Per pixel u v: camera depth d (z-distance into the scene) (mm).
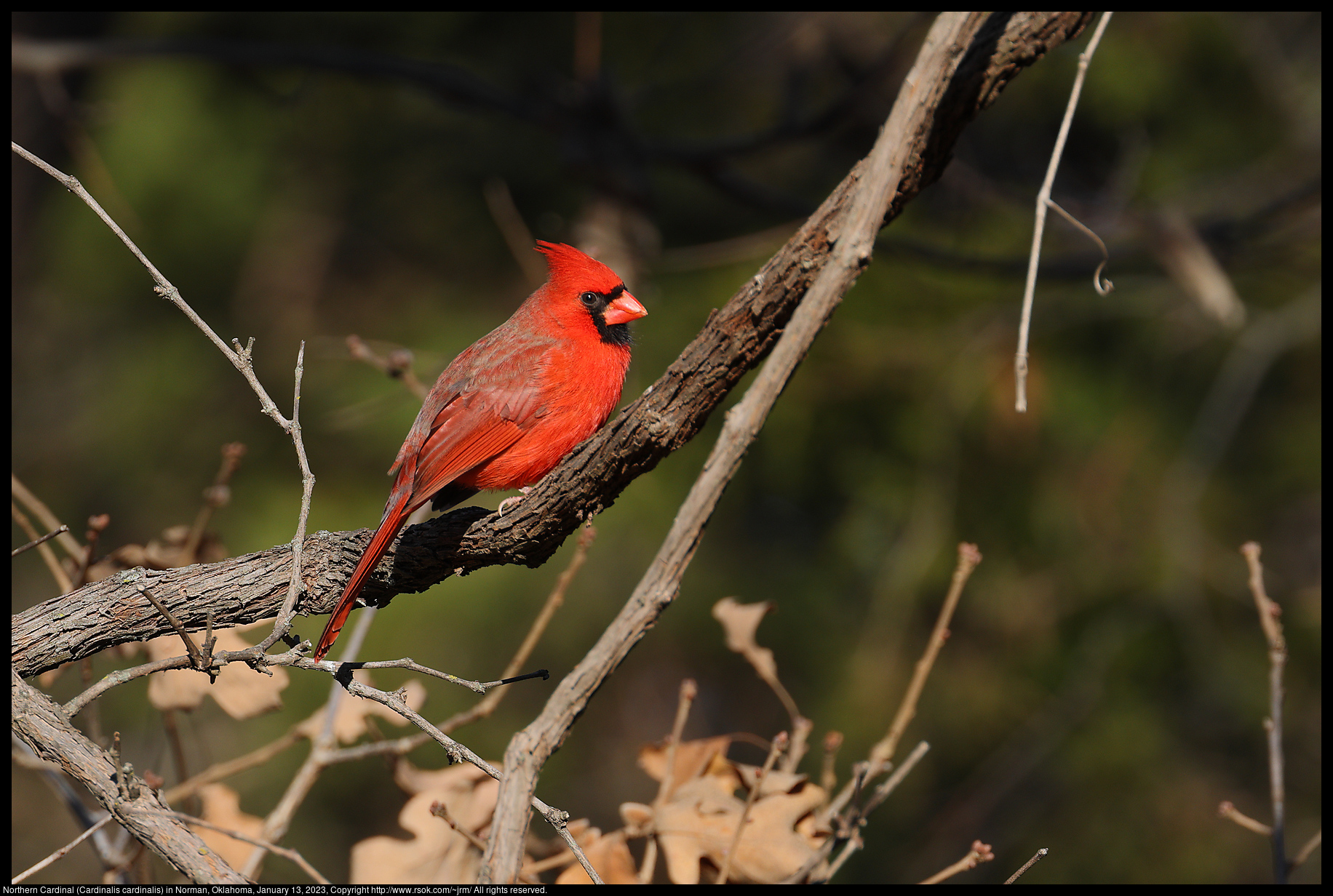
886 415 12359
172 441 14109
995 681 12305
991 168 12172
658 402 4879
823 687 12516
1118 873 11859
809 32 12922
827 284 3914
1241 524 13203
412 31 13906
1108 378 12844
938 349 12328
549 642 12945
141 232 14141
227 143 14320
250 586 5105
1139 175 12133
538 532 5254
